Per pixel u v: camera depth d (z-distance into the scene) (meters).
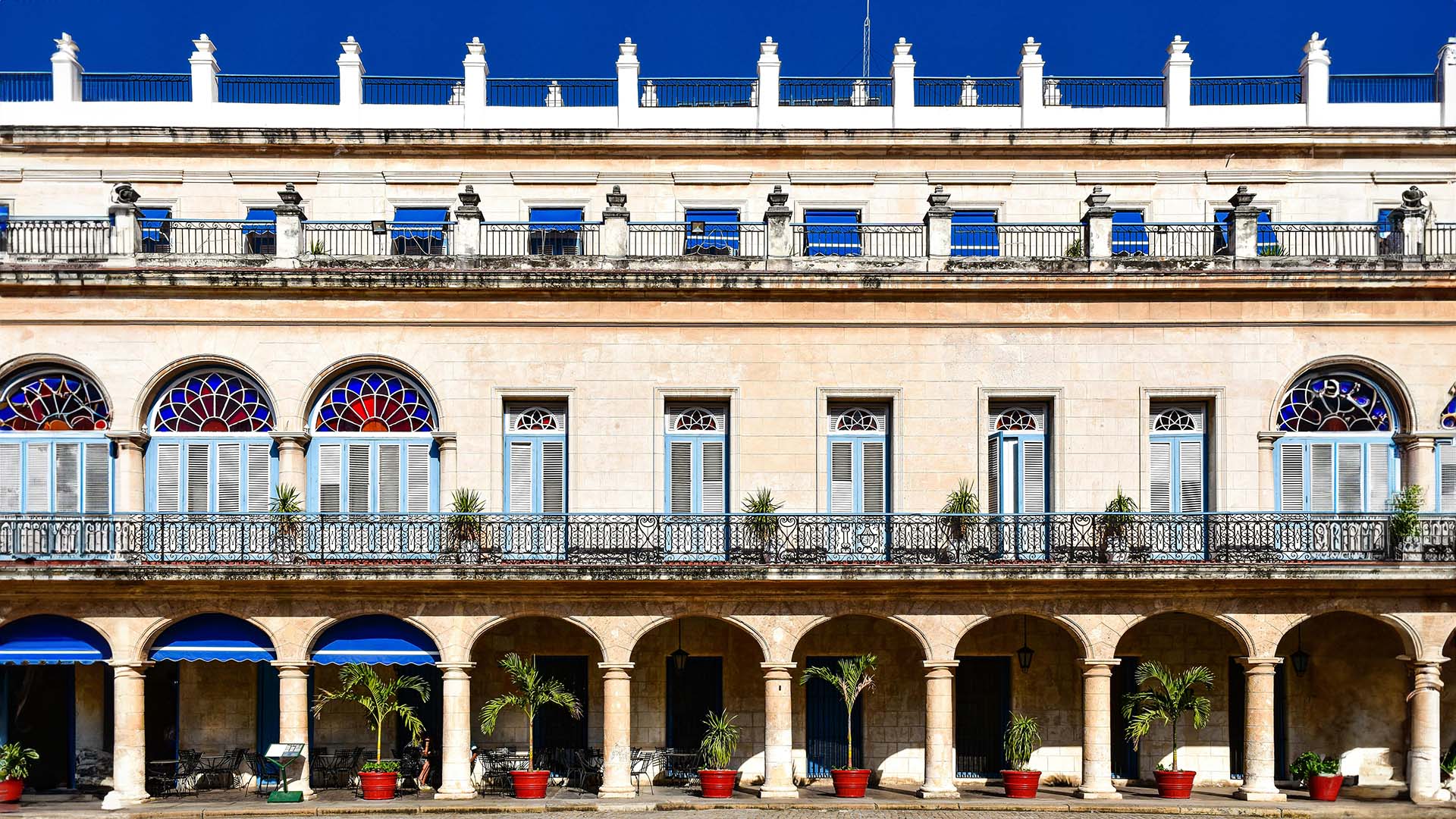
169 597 25.64
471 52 30.27
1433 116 30.09
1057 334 27.30
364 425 27.64
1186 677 26.05
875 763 28.36
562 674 28.58
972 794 26.61
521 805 25.03
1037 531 26.70
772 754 25.95
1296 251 28.77
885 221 29.78
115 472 27.20
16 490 27.17
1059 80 30.59
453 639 25.92
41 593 25.44
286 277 26.92
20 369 27.17
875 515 25.97
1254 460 26.98
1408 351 27.06
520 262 27.28
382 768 26.11
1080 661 26.08
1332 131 29.45
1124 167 29.80
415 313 27.31
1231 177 29.72
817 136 29.62
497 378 27.28
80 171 29.45
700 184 29.89
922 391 27.25
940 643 25.98
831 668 28.66
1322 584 25.55
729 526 26.17
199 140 29.39
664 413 27.52
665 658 28.56
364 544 26.70
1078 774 28.25
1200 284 26.84
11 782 25.50
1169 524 26.36
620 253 27.36
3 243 28.00
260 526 26.53
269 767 27.62
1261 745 25.81
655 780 28.11
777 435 27.27
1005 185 29.84
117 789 25.39
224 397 27.56
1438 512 26.95
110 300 27.06
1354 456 27.36
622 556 25.95
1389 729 28.11
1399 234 27.19
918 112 30.31
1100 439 27.12
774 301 27.39
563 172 29.83
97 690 28.05
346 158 29.75
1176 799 25.97
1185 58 30.30
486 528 26.45
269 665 28.20
